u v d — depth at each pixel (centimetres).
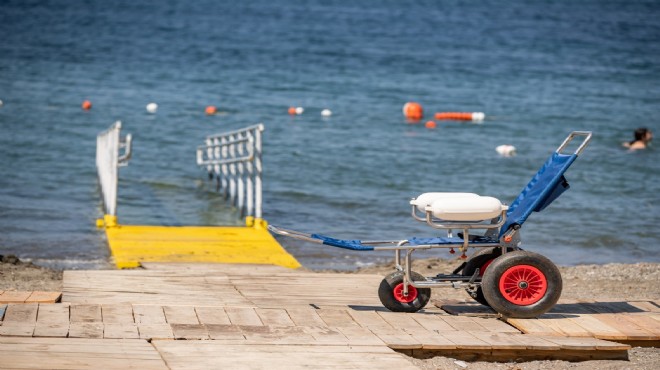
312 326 938
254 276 1271
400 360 805
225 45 7462
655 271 1488
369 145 3350
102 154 2228
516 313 993
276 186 2520
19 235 1795
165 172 2694
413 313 1034
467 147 3397
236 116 4081
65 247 1695
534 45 8538
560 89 5606
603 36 9675
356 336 900
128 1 11831
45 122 3588
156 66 5981
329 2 13938
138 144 3212
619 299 1188
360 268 1586
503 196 2511
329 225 2044
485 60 7169
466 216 991
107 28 8488
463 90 5441
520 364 877
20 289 1192
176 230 1777
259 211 1848
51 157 2833
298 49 7406
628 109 4759
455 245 1019
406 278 1024
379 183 2617
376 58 7006
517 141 3597
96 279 1190
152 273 1258
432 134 3738
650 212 2281
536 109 4688
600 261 1772
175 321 928
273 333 896
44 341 823
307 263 1639
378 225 2062
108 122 3694
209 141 2555
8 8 9888
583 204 2353
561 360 890
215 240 1680
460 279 1045
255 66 6231
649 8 14812
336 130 3741
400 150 3256
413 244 1020
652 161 3116
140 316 941
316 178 2659
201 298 1096
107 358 772
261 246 1636
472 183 2680
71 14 9656
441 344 875
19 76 5153
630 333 945
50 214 2028
